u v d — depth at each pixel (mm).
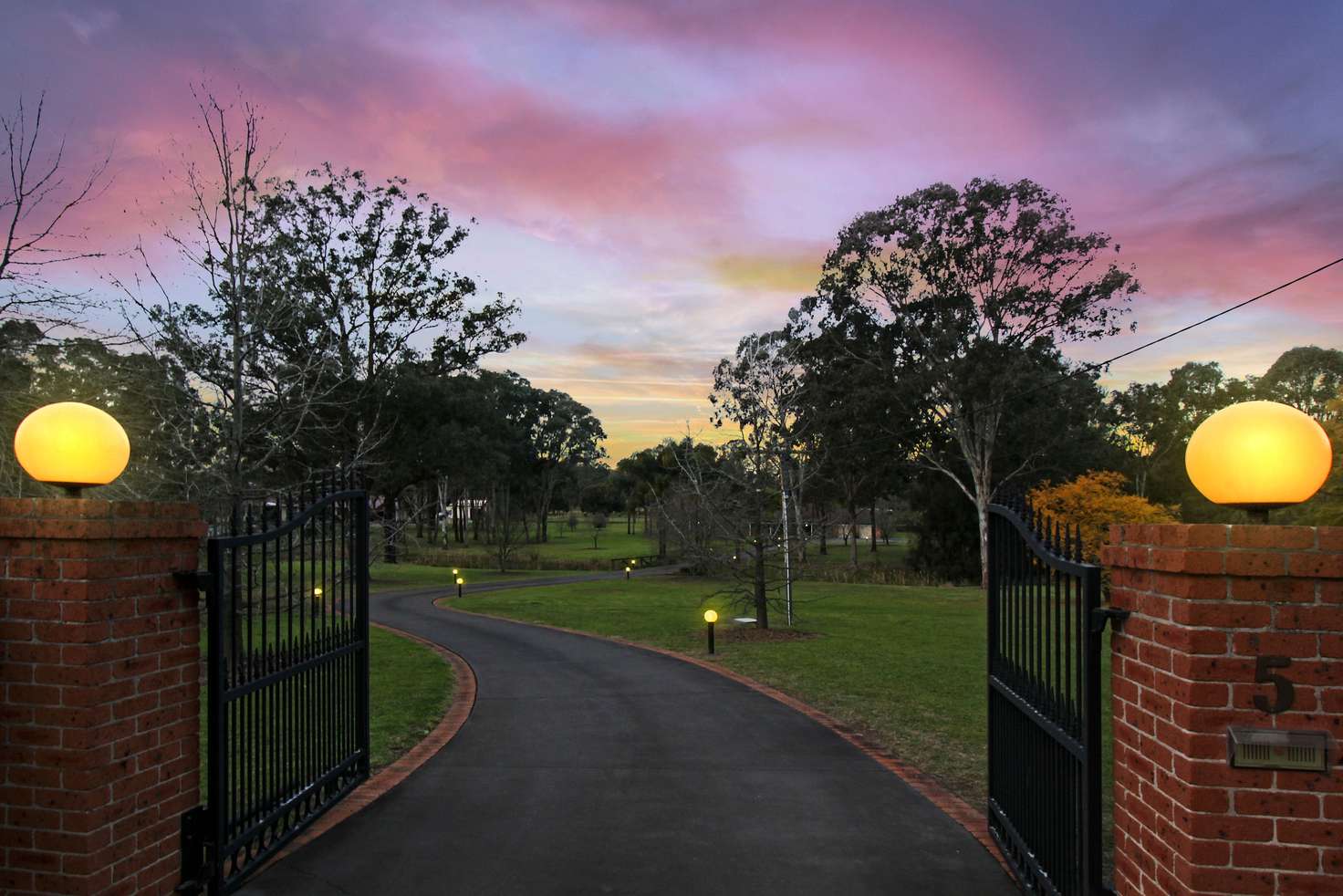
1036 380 38469
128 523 3941
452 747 8188
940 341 38406
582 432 89938
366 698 7039
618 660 14430
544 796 6539
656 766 7430
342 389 23719
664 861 5160
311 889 4750
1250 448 3166
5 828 3711
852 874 4969
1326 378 47469
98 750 3730
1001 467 44125
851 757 7742
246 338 11250
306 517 5965
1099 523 26125
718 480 19812
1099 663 3846
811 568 41969
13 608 3768
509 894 4680
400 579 39750
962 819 5973
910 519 58469
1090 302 38094
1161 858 3285
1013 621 5242
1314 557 3016
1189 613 3102
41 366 11578
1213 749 3043
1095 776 3783
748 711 9938
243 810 4945
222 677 4641
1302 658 3031
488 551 60625
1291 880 2965
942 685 11609
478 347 46500
